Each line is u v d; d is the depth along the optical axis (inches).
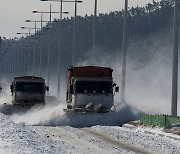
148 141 2369.6
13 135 2044.8
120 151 1994.3
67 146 2076.8
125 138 2482.8
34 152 1587.1
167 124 3009.4
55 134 2623.0
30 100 4584.2
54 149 1867.6
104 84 3816.4
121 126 3518.7
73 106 3747.5
